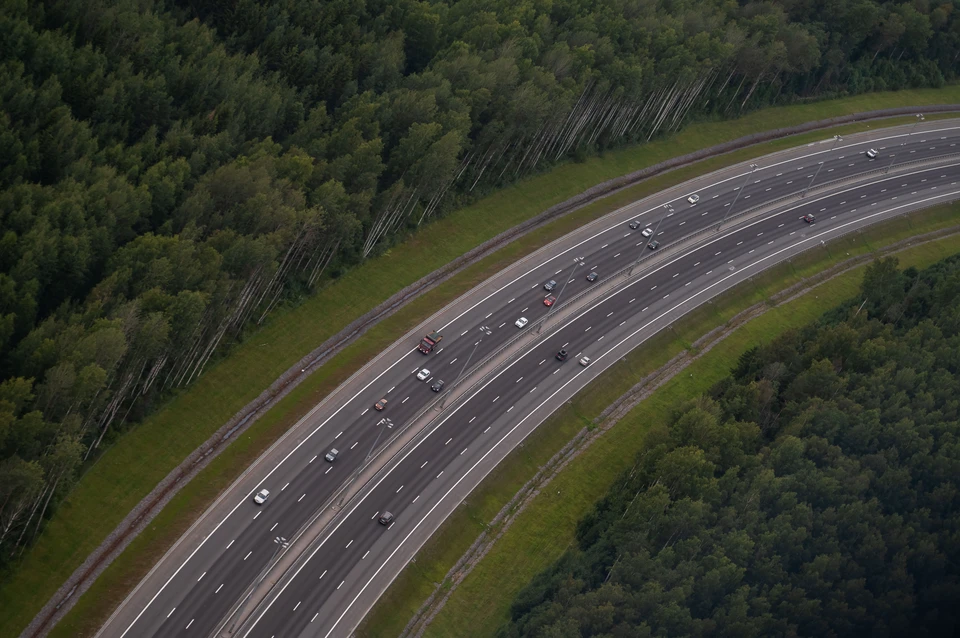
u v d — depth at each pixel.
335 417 186.88
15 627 148.75
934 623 168.00
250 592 158.62
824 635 163.00
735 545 166.25
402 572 171.38
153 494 167.88
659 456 181.88
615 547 172.00
